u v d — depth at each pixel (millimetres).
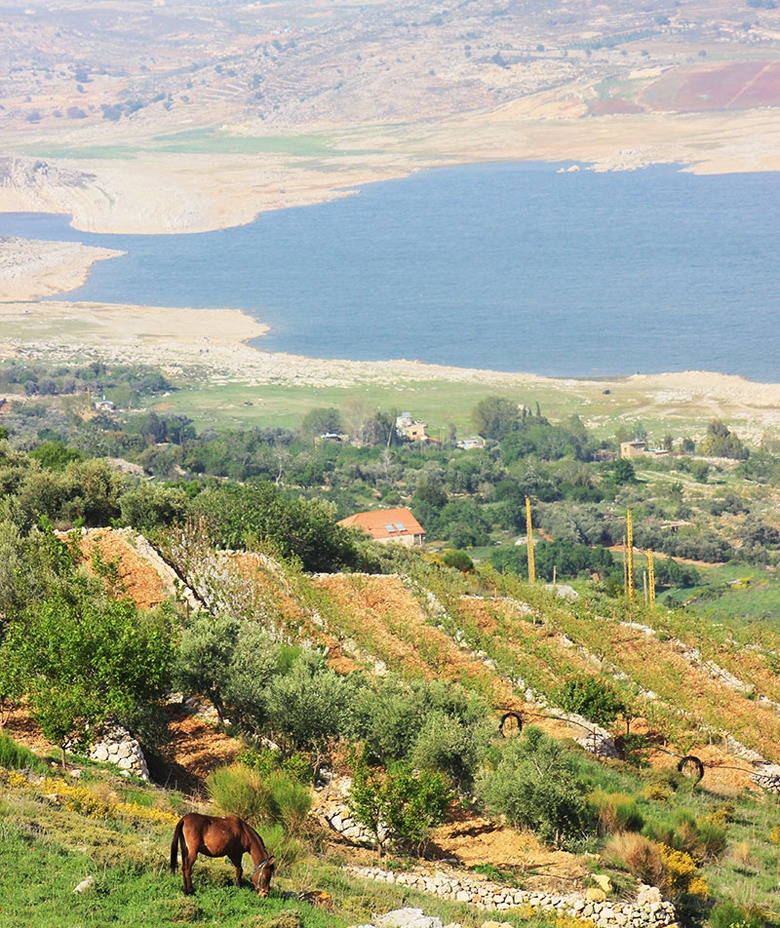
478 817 38594
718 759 51156
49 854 25281
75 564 49906
